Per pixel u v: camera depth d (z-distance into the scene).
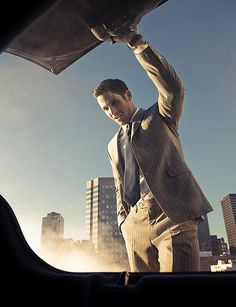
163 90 4.82
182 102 4.97
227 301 1.19
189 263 4.44
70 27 4.89
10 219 1.64
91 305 1.29
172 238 4.67
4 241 1.55
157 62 4.59
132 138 5.18
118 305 1.27
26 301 1.41
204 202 4.79
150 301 1.26
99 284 1.36
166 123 5.08
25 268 1.50
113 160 5.94
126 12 4.25
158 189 4.80
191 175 4.94
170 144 5.03
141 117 5.38
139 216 5.14
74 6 4.40
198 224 4.86
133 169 5.38
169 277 1.32
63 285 1.39
